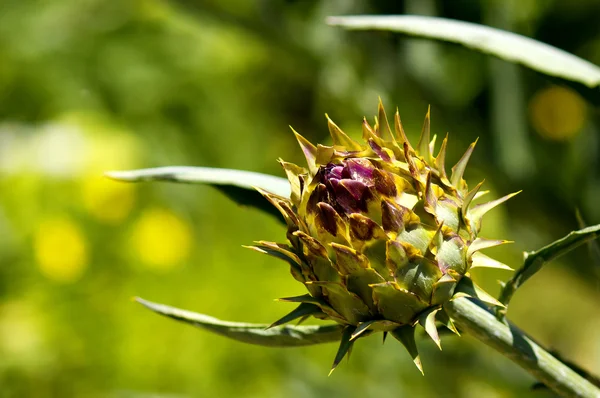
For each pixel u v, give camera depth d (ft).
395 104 3.73
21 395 4.04
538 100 3.69
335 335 2.11
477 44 2.29
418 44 3.59
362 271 2.03
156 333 4.17
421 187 2.05
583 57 3.75
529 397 3.14
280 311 4.26
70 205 4.48
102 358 4.12
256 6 3.74
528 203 3.57
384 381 3.63
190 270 4.39
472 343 3.56
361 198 2.04
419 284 2.03
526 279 2.05
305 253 2.05
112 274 4.36
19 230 4.39
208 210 4.59
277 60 4.66
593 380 2.12
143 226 4.43
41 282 4.31
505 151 3.49
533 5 3.66
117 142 4.70
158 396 3.85
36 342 4.09
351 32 3.68
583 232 2.03
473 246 2.06
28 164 4.59
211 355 4.03
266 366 3.94
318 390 3.58
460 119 3.64
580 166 3.49
